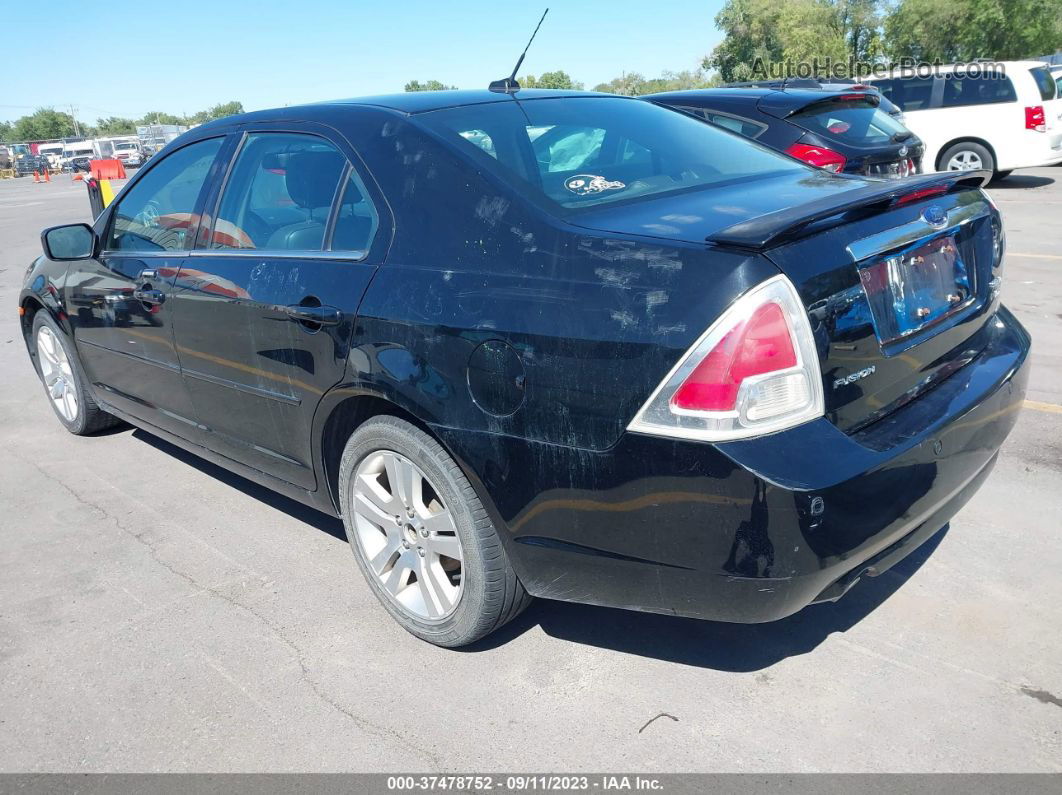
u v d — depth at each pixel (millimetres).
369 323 2691
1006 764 2268
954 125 13445
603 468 2236
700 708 2539
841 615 2938
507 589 2650
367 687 2711
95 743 2520
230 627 3066
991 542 3340
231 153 3516
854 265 2254
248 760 2422
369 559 3010
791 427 2109
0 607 3266
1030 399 4797
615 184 2748
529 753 2398
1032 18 38312
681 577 2234
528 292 2365
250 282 3156
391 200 2789
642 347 2145
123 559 3592
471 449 2477
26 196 29641
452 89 3441
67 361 4797
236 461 3635
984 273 2867
